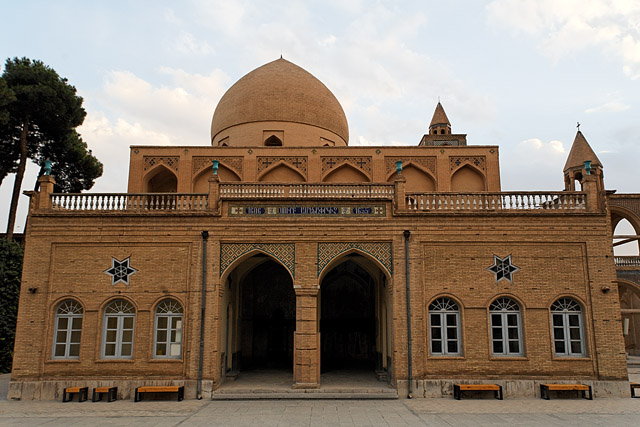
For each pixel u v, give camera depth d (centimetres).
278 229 1485
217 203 1502
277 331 2016
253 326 1991
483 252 1479
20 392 1398
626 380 1408
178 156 1994
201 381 1395
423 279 1458
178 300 1450
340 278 2034
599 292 1454
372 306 1981
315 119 2258
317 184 1528
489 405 1277
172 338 1448
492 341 1442
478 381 1405
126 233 1484
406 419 1110
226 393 1387
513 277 1467
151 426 1048
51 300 1451
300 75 2344
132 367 1416
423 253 1477
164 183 2144
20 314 1440
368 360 1973
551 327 1441
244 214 1495
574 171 2669
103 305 1453
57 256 1477
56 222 1489
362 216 1495
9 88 2172
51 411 1230
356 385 1477
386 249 1484
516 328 1457
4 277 1995
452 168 1986
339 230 1485
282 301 2033
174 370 1414
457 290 1458
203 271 1455
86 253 1479
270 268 2048
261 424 1062
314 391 1388
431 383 1399
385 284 1634
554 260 1475
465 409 1226
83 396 1381
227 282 1612
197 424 1066
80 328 1456
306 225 1487
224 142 2280
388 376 1546
